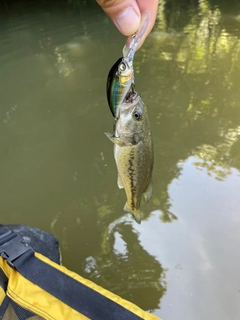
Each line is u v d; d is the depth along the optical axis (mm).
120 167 207
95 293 235
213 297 350
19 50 932
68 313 226
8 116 657
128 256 400
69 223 451
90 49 928
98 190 500
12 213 469
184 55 875
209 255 394
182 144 570
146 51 901
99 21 1121
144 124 199
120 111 187
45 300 232
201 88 727
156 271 380
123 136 195
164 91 715
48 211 470
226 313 336
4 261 261
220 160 534
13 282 243
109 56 885
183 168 522
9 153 570
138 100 192
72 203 481
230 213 445
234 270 375
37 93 728
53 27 1088
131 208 226
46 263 255
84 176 526
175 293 357
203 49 910
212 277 369
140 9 202
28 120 645
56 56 894
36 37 1018
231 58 854
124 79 175
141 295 357
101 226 443
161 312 341
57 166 545
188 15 1193
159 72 792
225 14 1180
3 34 1046
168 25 1095
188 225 432
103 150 574
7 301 235
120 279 376
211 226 428
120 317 221
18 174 532
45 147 582
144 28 186
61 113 663
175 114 645
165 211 453
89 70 818
